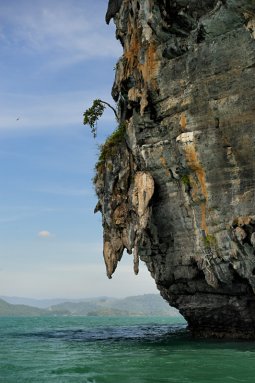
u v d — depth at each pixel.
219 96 23.14
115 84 31.50
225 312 25.59
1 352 24.06
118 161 29.80
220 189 23.34
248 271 22.55
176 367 16.95
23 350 25.11
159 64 25.66
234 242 22.73
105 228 30.91
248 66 22.23
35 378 15.63
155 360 18.83
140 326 61.56
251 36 21.91
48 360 20.31
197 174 24.16
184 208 25.52
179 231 26.14
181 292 27.52
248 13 21.52
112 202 30.00
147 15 25.94
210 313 26.41
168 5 24.28
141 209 26.34
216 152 23.36
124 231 29.62
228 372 15.77
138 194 26.67
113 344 28.14
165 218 26.73
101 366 17.72
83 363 18.77
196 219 24.81
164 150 25.78
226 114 22.98
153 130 26.39
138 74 27.34
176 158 25.12
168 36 25.09
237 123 22.72
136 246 26.48
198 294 26.55
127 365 17.77
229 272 23.58
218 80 23.16
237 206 22.67
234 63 22.64
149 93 26.08
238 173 22.83
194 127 23.98
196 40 23.84
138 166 28.12
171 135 25.38
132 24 29.16
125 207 29.44
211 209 23.73
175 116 25.02
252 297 23.91
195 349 22.27
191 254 25.53
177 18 24.19
